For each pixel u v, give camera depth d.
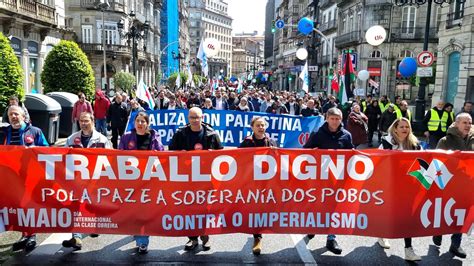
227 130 9.87
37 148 4.78
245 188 4.89
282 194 4.90
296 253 5.17
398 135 5.37
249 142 5.48
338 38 41.78
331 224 4.93
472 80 18.28
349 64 13.91
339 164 4.88
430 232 4.95
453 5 20.33
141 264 4.75
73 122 12.88
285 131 9.83
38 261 4.80
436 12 33.44
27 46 23.59
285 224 4.94
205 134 5.41
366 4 35.44
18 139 5.65
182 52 92.81
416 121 16.73
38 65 25.22
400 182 4.87
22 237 5.18
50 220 4.86
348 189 4.91
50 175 4.80
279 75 85.25
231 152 4.84
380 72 35.34
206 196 4.88
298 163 4.88
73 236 5.20
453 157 4.89
